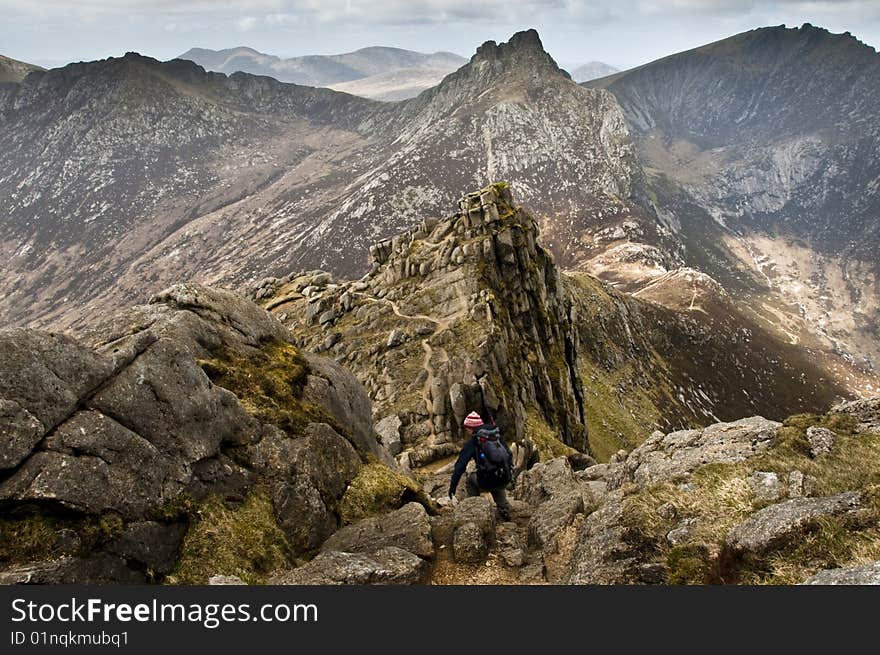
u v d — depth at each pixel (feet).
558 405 204.23
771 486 35.22
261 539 37.19
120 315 49.32
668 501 38.04
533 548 45.14
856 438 39.22
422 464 122.01
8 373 30.45
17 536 28.55
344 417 57.36
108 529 30.58
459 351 158.20
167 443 35.91
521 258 211.61
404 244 237.25
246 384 48.19
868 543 26.30
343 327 197.57
